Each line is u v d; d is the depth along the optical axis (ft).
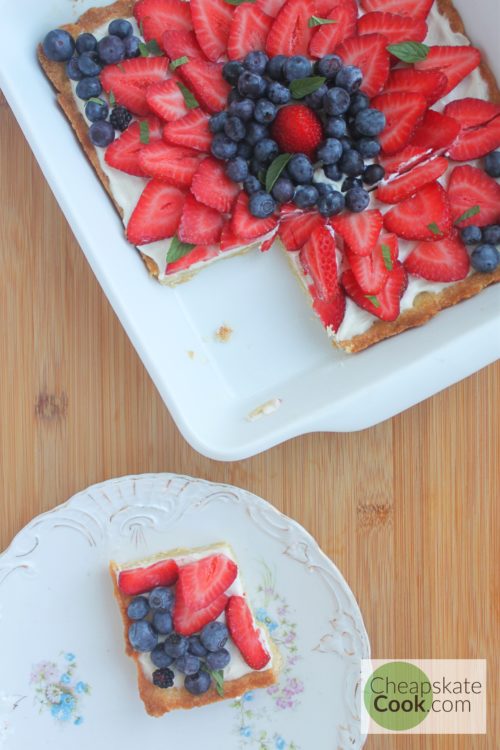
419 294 2.54
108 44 2.48
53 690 2.66
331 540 2.70
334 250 2.50
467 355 2.45
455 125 2.48
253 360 2.60
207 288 2.60
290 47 2.50
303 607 2.66
